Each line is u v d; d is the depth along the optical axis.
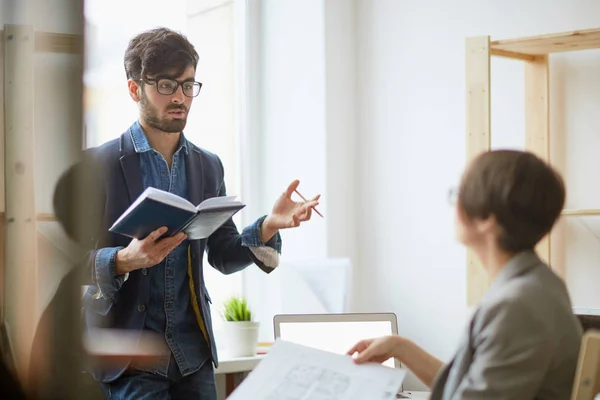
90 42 3.02
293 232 3.86
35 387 1.96
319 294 3.43
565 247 3.30
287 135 3.85
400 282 3.81
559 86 3.33
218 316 3.63
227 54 3.78
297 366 1.50
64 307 2.01
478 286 3.11
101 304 2.17
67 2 2.08
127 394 2.17
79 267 2.06
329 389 1.44
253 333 3.33
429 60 3.72
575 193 3.29
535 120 3.34
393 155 3.84
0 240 2.08
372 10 3.90
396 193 3.82
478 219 1.33
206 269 3.63
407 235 3.79
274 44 3.89
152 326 2.24
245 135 3.85
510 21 3.49
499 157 1.32
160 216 1.97
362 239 3.94
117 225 2.00
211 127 3.71
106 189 2.23
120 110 3.12
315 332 2.24
